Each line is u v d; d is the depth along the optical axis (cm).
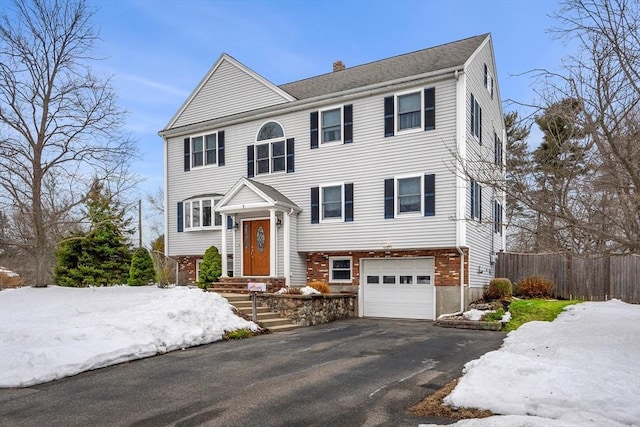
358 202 1585
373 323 1401
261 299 1390
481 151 1592
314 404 566
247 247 1744
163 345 922
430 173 1455
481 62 1678
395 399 580
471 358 828
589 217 614
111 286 1806
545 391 507
